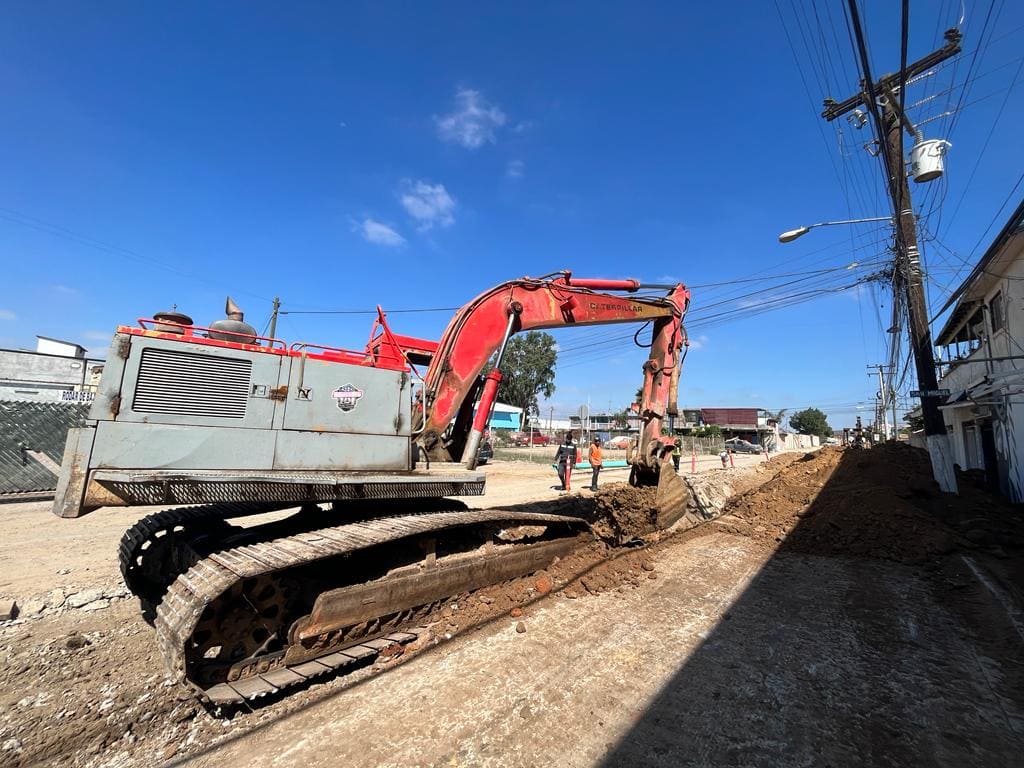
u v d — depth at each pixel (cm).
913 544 719
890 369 2602
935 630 463
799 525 869
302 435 455
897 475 1181
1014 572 608
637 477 830
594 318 739
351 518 517
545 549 612
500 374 632
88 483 366
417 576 454
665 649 423
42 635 455
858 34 537
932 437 1035
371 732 313
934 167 1009
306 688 367
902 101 566
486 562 528
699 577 623
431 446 571
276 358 452
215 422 418
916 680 373
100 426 379
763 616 496
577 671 386
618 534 793
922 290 1080
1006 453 1064
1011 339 1010
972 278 899
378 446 498
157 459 394
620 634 453
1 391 1938
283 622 384
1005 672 384
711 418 7494
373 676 383
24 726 322
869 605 526
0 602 513
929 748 296
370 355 531
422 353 642
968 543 728
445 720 324
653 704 341
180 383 411
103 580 604
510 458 3272
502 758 287
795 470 1583
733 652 418
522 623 468
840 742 302
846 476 1268
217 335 462
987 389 912
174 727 324
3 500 1166
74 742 306
